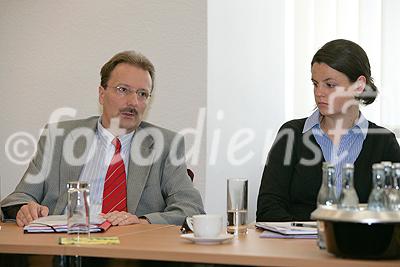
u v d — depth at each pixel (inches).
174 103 158.9
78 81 168.1
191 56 157.4
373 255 67.0
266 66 177.3
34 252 79.7
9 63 173.9
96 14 166.4
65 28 169.2
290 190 123.1
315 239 85.2
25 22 172.6
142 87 126.8
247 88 168.9
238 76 166.7
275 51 175.9
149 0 161.6
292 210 122.0
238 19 166.9
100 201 123.3
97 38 166.4
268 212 118.3
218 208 160.4
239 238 86.4
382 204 72.8
